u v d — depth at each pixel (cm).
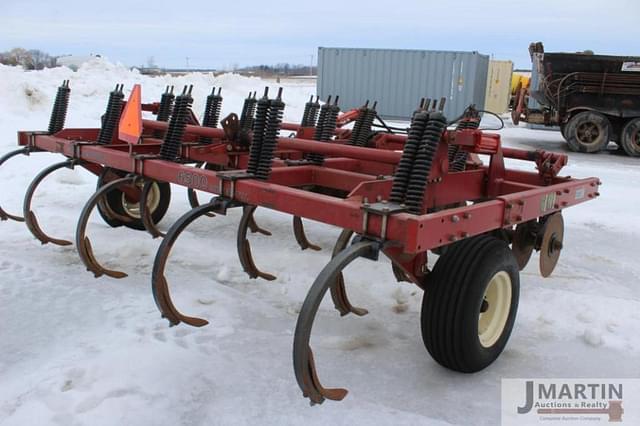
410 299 421
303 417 272
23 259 467
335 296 384
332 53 2064
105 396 280
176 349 328
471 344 302
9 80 1204
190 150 481
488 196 404
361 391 297
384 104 2033
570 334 374
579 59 1362
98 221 586
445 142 333
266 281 445
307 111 591
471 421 276
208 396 286
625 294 448
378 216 262
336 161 479
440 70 1944
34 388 285
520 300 424
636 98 1348
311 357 258
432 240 258
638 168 1149
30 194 480
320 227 609
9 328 351
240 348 335
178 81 1617
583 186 403
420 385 306
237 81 1805
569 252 560
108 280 430
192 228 588
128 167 408
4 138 1004
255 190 318
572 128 1405
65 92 525
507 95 2289
